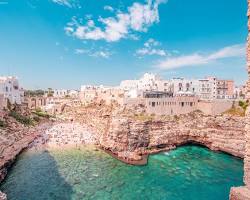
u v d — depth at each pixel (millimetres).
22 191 41688
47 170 52562
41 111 152875
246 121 30719
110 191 42875
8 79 97750
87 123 115875
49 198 39438
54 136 86375
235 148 69125
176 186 45562
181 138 78500
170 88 131875
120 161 60750
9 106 91875
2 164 47344
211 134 76812
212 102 83812
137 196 41094
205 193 42562
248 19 30344
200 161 62438
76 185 45094
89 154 66562
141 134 70875
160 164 59156
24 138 75625
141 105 83812
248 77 30500
